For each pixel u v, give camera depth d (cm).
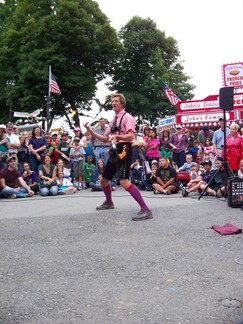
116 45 3231
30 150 1056
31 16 3108
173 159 1170
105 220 567
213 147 1047
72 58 3156
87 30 3125
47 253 424
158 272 360
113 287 328
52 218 596
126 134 578
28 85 2898
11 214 658
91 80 3131
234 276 347
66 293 317
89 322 268
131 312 282
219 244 441
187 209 639
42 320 271
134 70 3888
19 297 310
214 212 612
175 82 4291
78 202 763
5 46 3147
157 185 904
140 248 433
